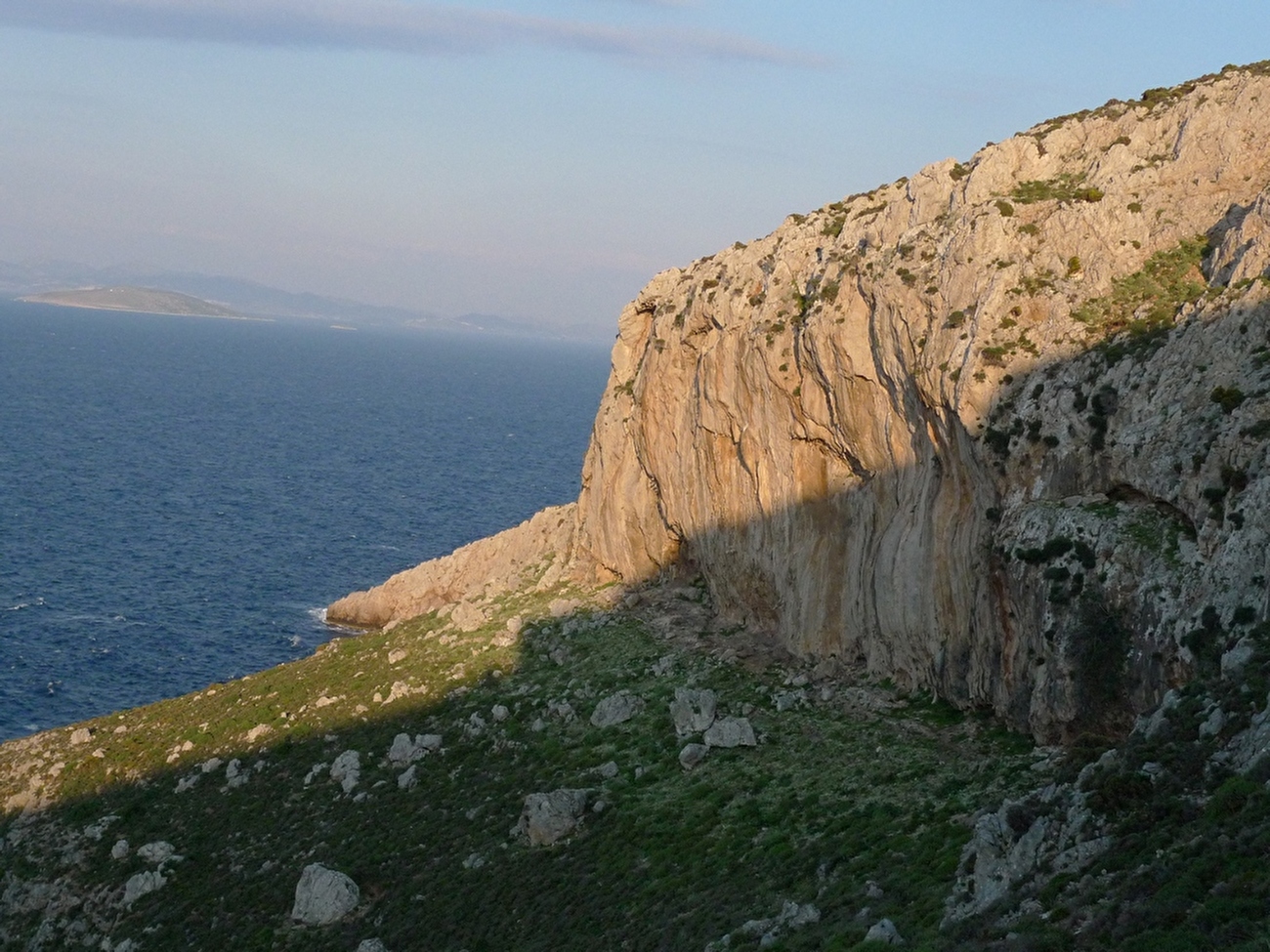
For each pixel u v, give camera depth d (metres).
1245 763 26.31
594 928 37.69
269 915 46.88
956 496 44.84
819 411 53.03
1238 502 33.78
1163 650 34.12
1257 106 48.06
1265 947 19.92
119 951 47.88
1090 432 40.25
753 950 30.58
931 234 49.66
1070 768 31.78
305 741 62.25
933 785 38.91
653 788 46.34
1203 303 39.97
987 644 41.91
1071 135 53.50
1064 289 44.41
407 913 43.81
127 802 60.66
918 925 27.80
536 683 61.06
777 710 49.56
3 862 57.72
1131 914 22.73
